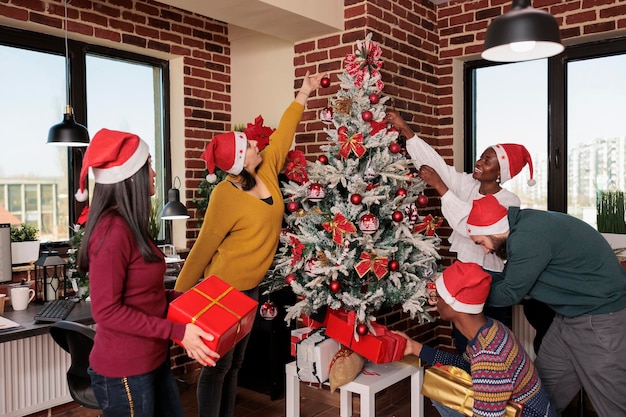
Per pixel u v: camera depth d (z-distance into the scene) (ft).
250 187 7.80
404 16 11.66
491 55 6.81
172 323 5.32
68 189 11.41
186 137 12.95
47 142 9.21
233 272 7.70
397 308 11.32
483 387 6.06
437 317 12.37
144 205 5.36
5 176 10.46
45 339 9.95
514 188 12.51
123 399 5.37
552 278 6.82
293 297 11.08
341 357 7.96
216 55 13.58
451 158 12.81
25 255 10.07
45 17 10.34
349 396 9.49
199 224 13.01
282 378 11.14
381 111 8.20
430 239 8.34
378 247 7.82
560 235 6.67
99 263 5.05
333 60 10.96
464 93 12.99
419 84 12.19
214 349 5.37
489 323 6.30
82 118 11.49
